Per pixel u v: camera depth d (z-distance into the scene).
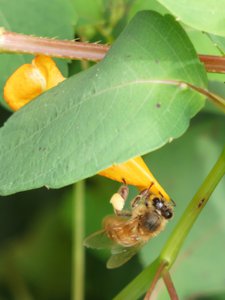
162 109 0.17
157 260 0.19
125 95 0.17
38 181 0.16
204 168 0.26
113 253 0.21
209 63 0.18
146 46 0.17
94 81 0.17
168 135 0.17
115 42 0.17
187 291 0.26
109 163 0.16
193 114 0.17
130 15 0.24
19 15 0.23
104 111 0.16
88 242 0.21
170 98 0.17
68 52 0.18
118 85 0.17
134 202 0.21
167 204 0.21
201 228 0.26
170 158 0.26
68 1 0.23
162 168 0.26
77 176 0.16
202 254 0.26
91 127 0.16
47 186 0.16
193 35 0.21
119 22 0.24
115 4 0.24
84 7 0.24
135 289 0.19
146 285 0.19
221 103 0.17
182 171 0.26
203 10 0.17
